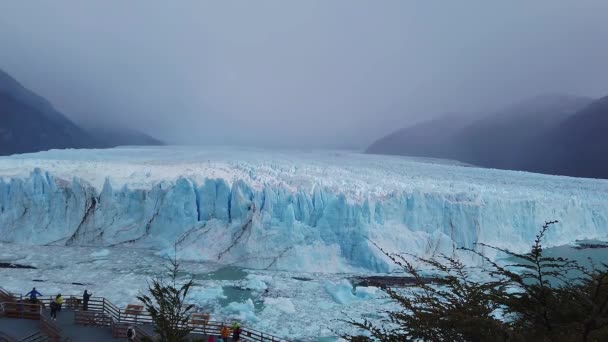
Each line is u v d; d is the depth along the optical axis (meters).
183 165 46.53
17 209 35.25
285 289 26.19
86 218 35.69
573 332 4.41
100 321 18.59
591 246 37.03
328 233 32.53
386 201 34.44
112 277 26.95
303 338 19.64
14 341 16.30
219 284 26.66
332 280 28.14
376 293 25.12
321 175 46.78
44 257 30.78
